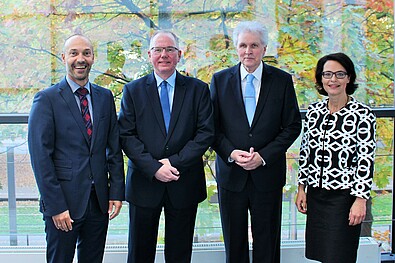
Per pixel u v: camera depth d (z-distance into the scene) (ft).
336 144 7.73
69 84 7.52
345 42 11.06
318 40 11.03
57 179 7.27
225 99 8.54
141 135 8.20
